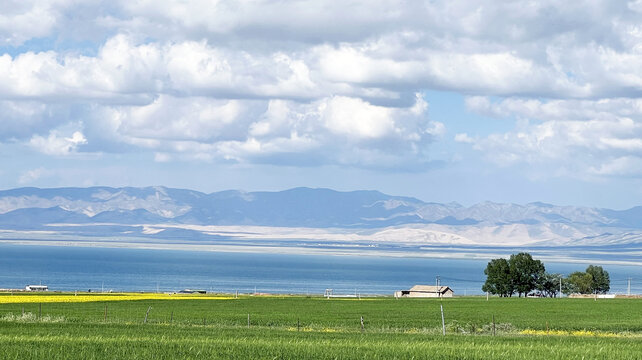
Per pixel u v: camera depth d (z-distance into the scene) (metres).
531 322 88.25
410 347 48.72
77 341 48.06
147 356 42.03
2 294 138.00
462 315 98.88
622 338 61.44
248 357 42.66
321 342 51.69
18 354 41.66
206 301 127.06
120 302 119.44
